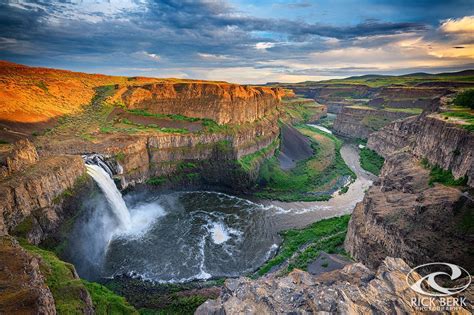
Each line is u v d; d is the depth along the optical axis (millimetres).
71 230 56188
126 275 54000
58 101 114312
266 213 80875
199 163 102000
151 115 115625
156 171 95750
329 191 97562
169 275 54312
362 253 47969
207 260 59094
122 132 97812
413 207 45500
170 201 88188
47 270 35844
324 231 66375
